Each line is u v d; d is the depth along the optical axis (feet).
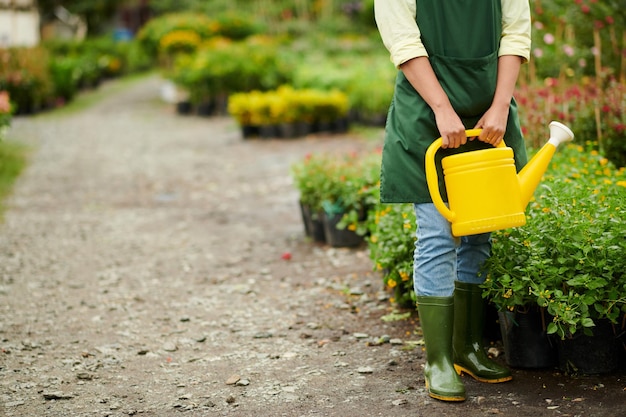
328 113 36.58
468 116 9.20
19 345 12.27
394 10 9.00
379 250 12.90
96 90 67.67
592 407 9.05
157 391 10.36
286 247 17.95
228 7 82.02
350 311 13.28
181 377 10.82
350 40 65.92
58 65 55.21
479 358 10.07
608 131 16.39
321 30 72.79
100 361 11.53
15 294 15.10
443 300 9.45
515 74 9.12
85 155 32.94
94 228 20.59
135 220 21.48
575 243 9.65
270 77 46.39
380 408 9.43
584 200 10.65
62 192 25.62
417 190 9.21
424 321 9.55
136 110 50.93
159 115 47.93
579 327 9.75
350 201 16.97
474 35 8.95
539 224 10.28
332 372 10.70
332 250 17.31
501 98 9.02
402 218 12.57
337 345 11.76
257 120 36.22
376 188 15.84
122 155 32.81
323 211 17.63
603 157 15.19
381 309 13.23
